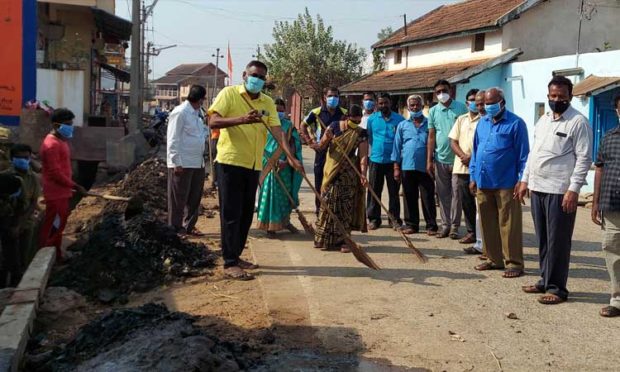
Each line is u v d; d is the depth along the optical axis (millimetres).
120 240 6500
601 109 13453
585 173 5434
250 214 6559
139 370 3674
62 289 5738
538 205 5766
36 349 4754
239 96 6320
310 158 23344
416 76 21781
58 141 7574
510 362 4355
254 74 6223
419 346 4602
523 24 18703
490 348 4590
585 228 9852
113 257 6344
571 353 4523
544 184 5652
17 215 7469
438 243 8188
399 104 23094
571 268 7000
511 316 5246
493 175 6477
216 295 5801
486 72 18172
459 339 4750
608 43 19375
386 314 5262
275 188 8164
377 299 5660
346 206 7441
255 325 5004
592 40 19375
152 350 3857
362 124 10172
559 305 5605
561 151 5562
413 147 8594
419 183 8766
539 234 5832
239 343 4547
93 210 11789
